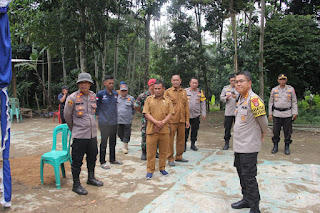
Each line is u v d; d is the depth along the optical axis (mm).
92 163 3777
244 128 2818
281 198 3279
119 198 3344
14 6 9984
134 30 12352
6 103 3061
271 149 5941
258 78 8812
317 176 4051
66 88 7172
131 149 6102
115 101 4672
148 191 3576
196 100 5750
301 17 10016
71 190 3609
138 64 19547
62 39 10781
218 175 4156
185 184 3791
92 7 10148
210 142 6914
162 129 4055
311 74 10898
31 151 5859
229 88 5895
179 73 12789
